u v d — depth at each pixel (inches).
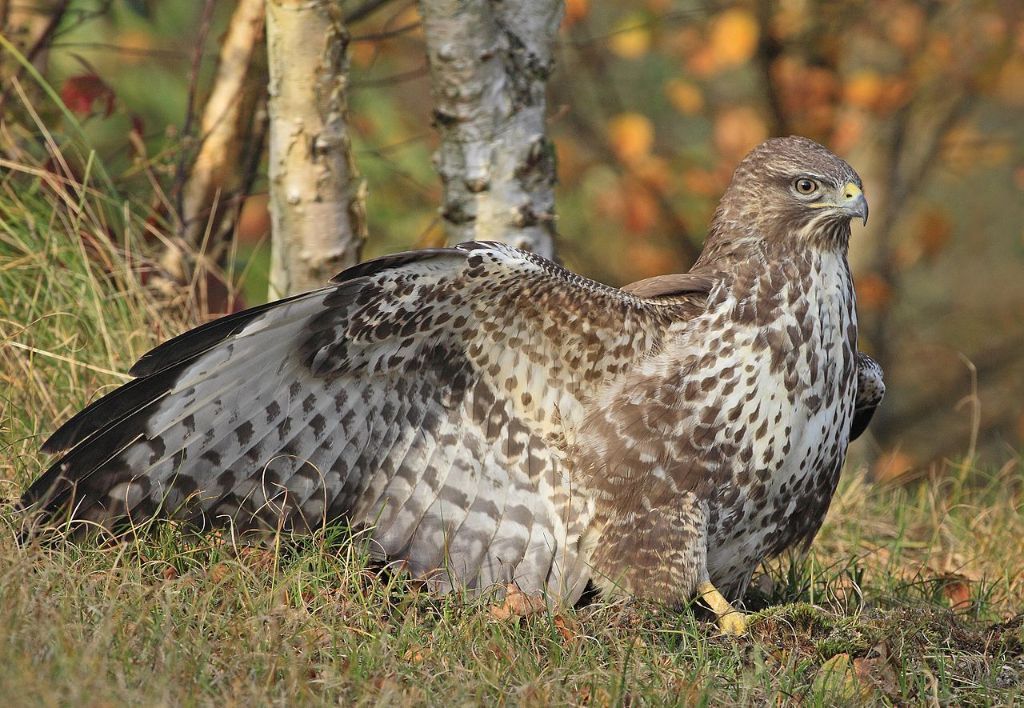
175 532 360.5
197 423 350.6
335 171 482.9
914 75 858.8
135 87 786.2
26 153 526.0
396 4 850.1
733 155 880.9
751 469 377.4
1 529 341.1
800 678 332.5
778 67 863.1
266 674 292.0
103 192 540.7
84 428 336.5
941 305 1119.6
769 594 423.2
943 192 1131.9
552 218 490.3
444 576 373.4
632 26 848.3
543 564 380.5
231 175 562.3
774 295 381.4
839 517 498.9
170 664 283.7
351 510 373.1
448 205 487.8
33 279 478.3
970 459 542.9
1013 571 466.3
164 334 478.3
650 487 374.3
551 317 361.4
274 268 495.2
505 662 319.0
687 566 372.5
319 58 471.2
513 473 379.6
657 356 374.0
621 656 320.2
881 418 934.4
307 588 347.9
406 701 285.9
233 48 551.2
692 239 930.7
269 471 362.6
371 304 343.9
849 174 389.1
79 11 588.4
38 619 287.9
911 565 483.5
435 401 370.6
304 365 350.6
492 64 475.2
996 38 866.1
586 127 914.7
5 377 428.8
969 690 331.6
